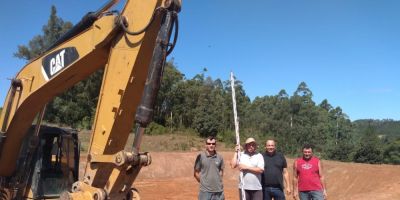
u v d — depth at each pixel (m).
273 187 8.20
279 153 8.38
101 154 5.18
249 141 8.00
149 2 5.10
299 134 55.88
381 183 20.72
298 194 9.27
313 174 8.66
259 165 7.96
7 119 7.04
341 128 63.69
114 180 5.02
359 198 17.42
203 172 8.05
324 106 80.81
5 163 7.59
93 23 5.90
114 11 5.50
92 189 5.00
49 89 6.57
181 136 53.47
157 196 20.06
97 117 5.33
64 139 8.11
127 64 5.16
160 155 32.22
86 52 5.71
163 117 62.94
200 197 8.03
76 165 8.37
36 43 54.16
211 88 67.94
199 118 59.62
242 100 72.75
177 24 5.10
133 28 5.20
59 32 54.25
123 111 5.20
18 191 7.69
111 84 5.27
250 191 8.01
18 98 6.86
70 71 6.06
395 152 43.16
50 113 47.34
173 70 65.38
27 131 7.43
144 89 4.90
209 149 8.07
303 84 69.25
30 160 7.69
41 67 6.49
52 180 7.84
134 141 4.93
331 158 43.84
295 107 64.94
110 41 5.46
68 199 5.09
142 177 28.64
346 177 24.61
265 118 60.59
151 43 5.15
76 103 50.53
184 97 63.78
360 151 41.72
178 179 27.75
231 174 30.20
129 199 5.63
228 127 61.47
